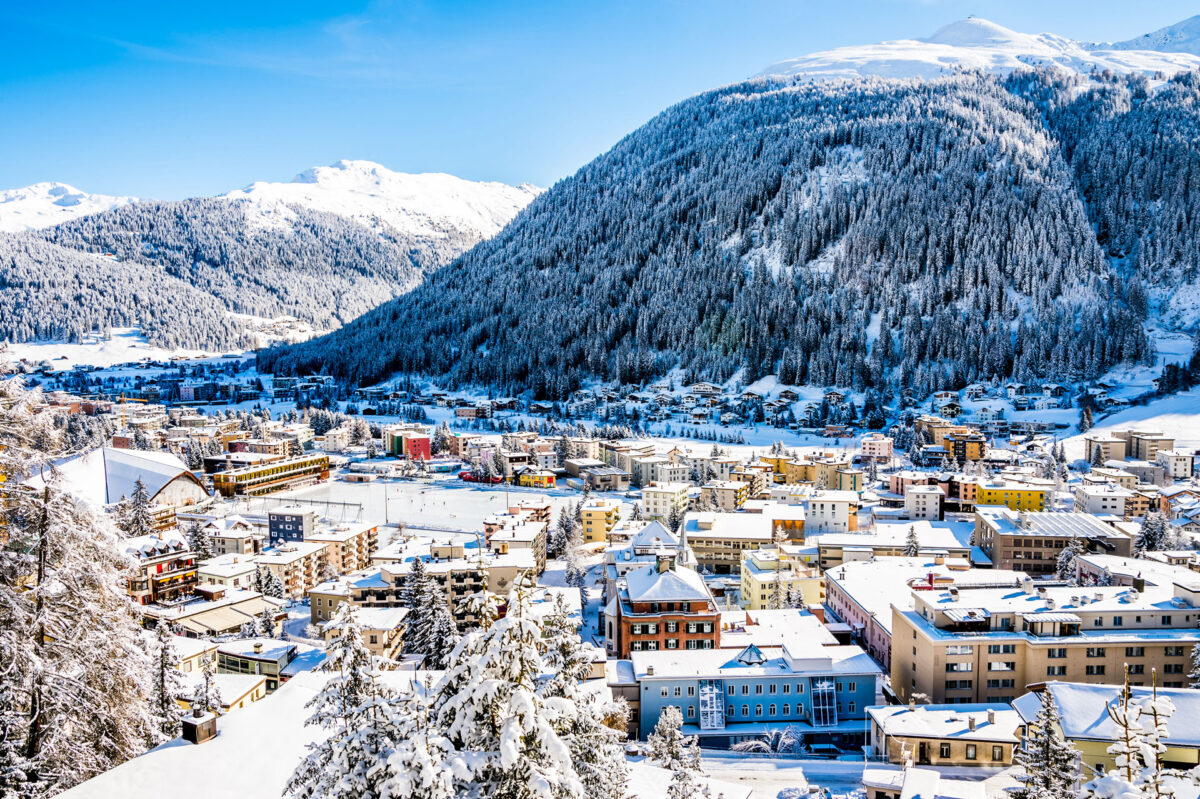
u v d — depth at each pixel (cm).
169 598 14912
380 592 13412
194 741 3344
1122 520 17150
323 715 2897
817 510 18888
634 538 14525
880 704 9206
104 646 3347
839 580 12825
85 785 2978
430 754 2139
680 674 9081
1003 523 15938
